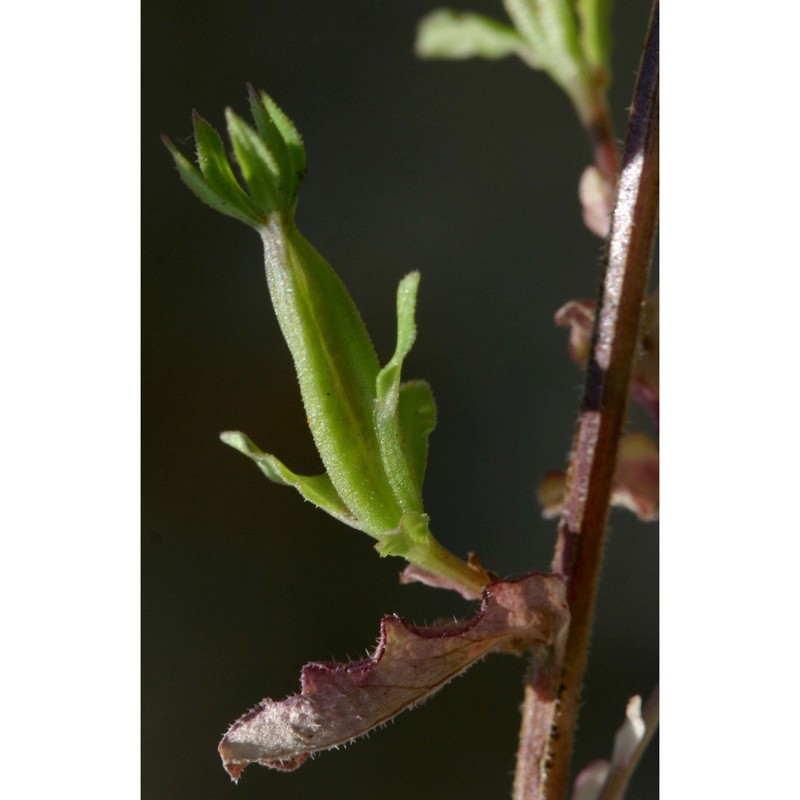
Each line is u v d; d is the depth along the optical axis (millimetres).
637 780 276
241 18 312
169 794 288
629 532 297
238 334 300
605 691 291
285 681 300
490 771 303
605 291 207
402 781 303
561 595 203
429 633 202
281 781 297
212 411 297
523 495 320
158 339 293
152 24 299
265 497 303
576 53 223
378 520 202
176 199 294
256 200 200
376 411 201
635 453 223
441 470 320
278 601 303
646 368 218
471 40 231
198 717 294
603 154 223
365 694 201
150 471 295
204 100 302
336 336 201
